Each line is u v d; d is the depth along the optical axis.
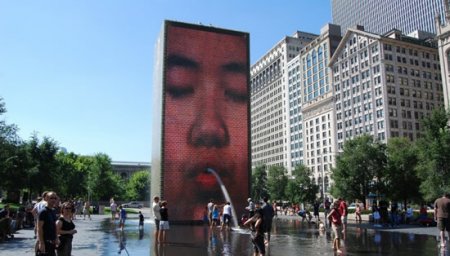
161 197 39.06
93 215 64.12
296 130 152.62
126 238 23.38
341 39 137.12
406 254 15.45
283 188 108.31
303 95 148.38
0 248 18.38
